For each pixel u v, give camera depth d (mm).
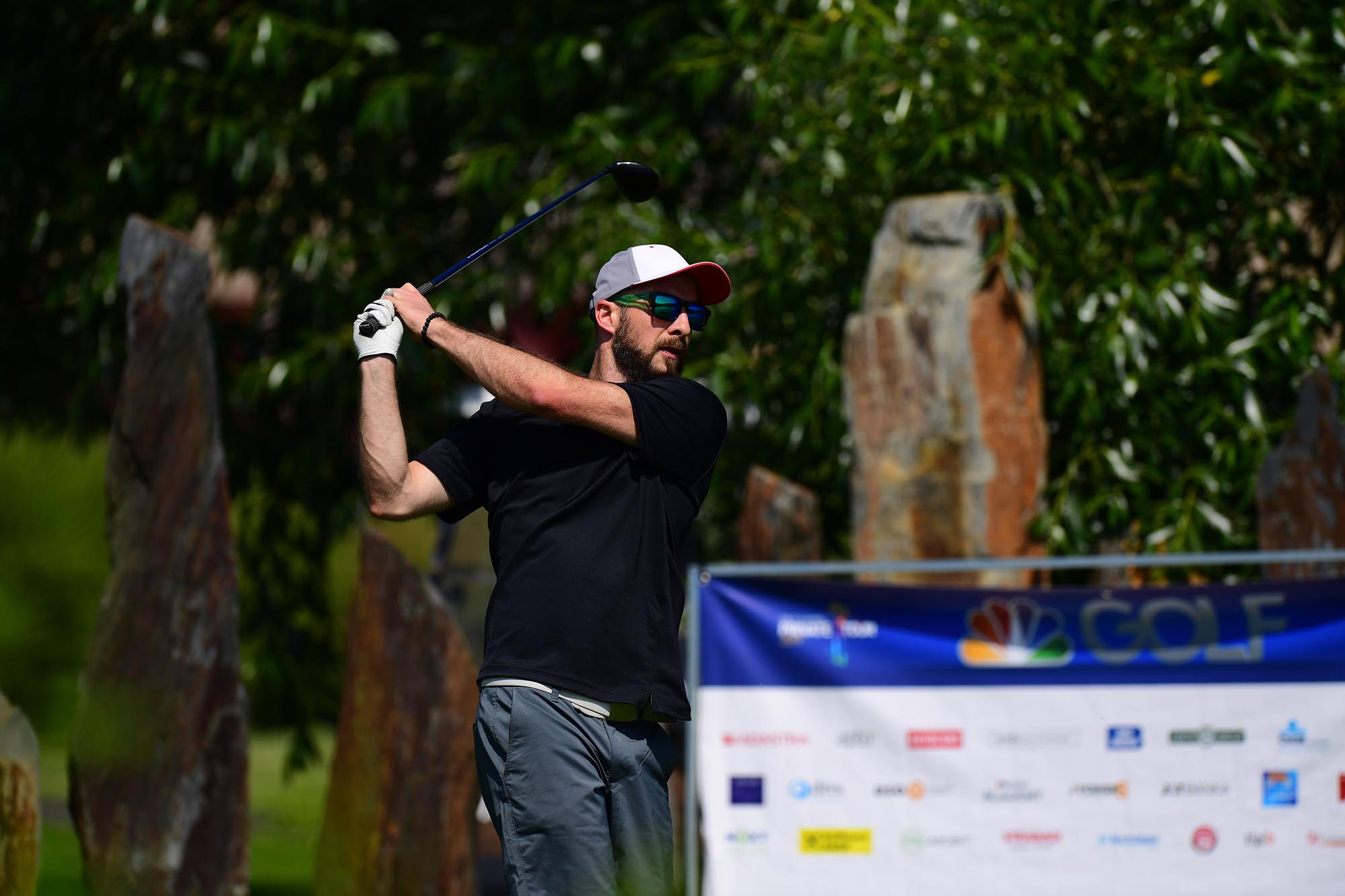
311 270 28031
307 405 29234
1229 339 23094
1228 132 22094
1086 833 17391
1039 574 19906
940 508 19312
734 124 29234
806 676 17844
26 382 32406
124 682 17438
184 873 17344
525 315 29547
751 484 19859
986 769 17578
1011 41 23422
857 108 23984
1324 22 23531
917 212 19859
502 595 11664
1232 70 22266
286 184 29750
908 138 23578
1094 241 23406
